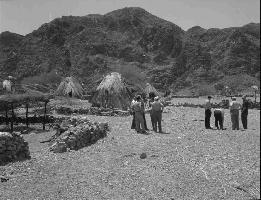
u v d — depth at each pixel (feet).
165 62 409.49
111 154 55.42
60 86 140.97
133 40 444.55
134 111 71.77
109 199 39.86
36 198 38.86
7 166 47.37
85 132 60.13
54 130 85.51
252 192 42.80
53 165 49.24
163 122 85.92
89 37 430.20
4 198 38.42
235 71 358.23
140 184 44.55
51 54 408.87
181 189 43.70
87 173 47.06
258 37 410.11
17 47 423.64
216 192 42.96
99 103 116.47
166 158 54.60
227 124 86.48
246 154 56.90
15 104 94.02
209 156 56.34
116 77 118.83
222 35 417.69
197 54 384.88
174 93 302.86
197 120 91.15
